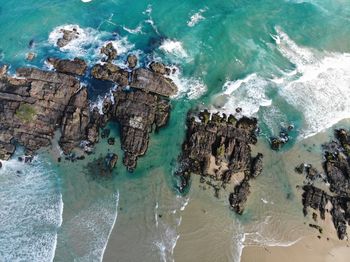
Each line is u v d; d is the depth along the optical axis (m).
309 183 47.16
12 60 54.69
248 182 46.66
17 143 48.06
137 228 43.16
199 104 52.03
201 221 43.78
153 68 54.09
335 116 52.78
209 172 46.81
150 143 48.91
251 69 56.00
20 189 45.62
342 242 43.31
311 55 58.31
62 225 43.34
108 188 45.81
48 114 49.47
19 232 42.88
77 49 56.38
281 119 51.88
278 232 43.56
